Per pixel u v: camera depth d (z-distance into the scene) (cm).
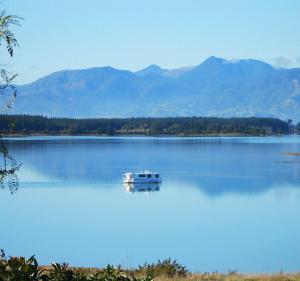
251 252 7306
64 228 9138
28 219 10031
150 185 16475
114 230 8994
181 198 13625
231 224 9750
